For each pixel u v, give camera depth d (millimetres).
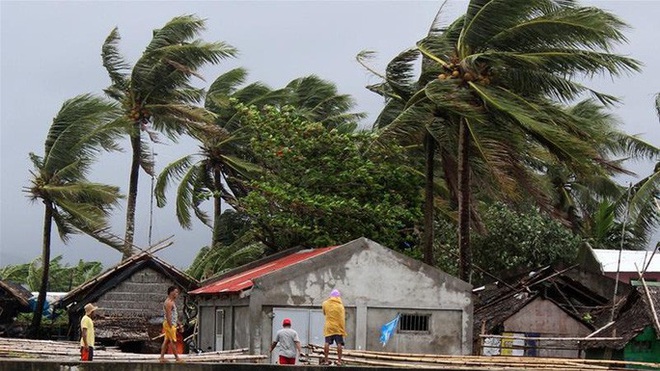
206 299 35719
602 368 25078
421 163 42250
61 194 45812
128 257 45844
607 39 32938
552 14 32969
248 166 50812
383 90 38469
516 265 47875
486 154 33656
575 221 54750
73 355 28484
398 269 32281
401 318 32156
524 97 35031
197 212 53875
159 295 41719
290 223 39375
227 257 47844
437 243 44406
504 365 25688
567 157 33281
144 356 27422
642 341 32156
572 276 42062
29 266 66062
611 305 36719
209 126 49000
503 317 35469
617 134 52031
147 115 49875
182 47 48469
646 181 48500
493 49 34750
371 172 40531
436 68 35875
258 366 23125
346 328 31547
